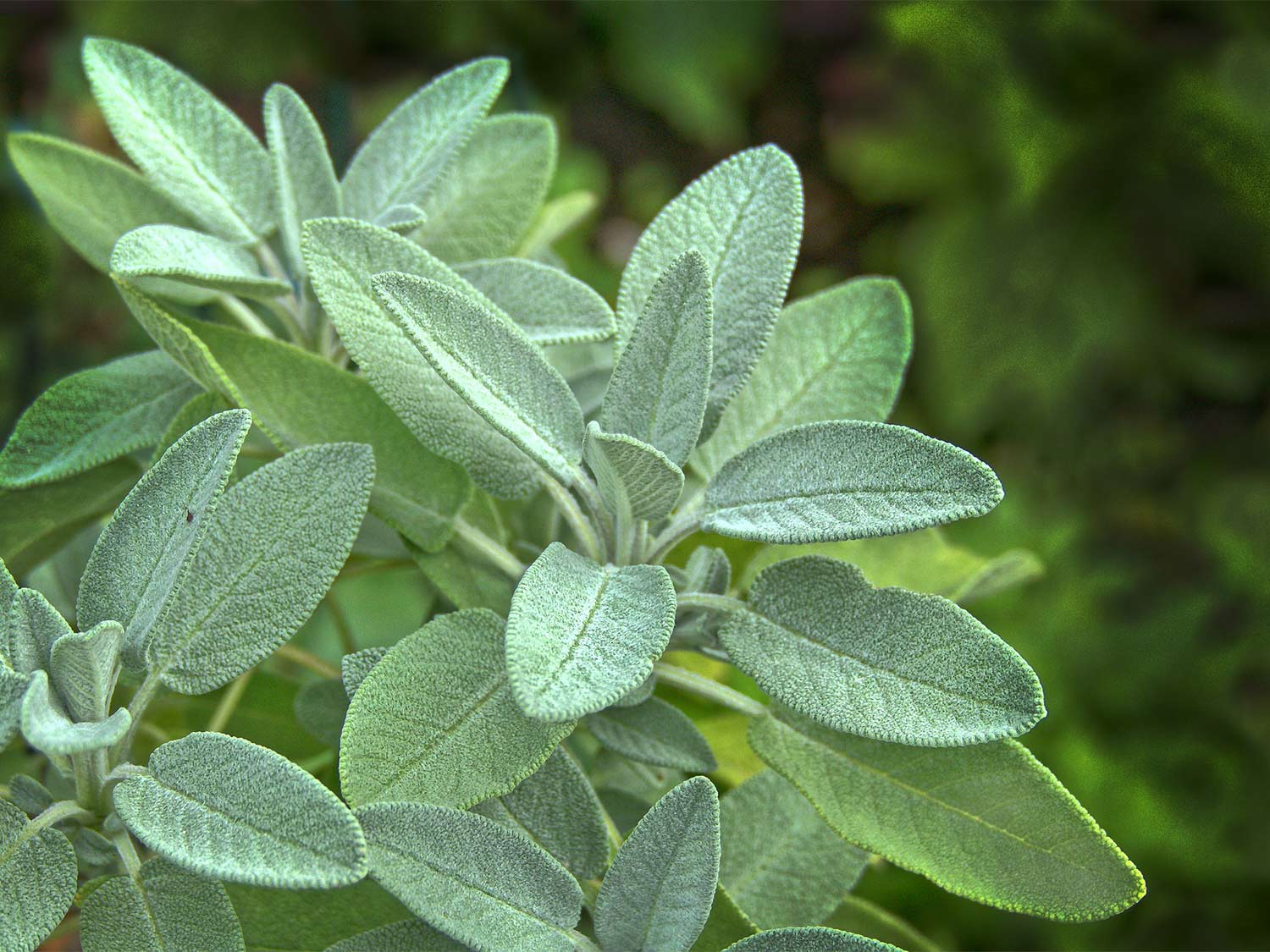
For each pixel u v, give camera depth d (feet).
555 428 1.31
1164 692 3.05
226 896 1.24
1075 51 3.48
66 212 1.48
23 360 2.33
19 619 1.22
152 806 1.20
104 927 1.23
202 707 1.48
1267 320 3.69
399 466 1.36
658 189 4.26
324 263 1.30
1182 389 3.85
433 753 1.25
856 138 3.89
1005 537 3.05
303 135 1.42
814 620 1.28
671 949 1.23
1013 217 3.65
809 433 1.28
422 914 1.21
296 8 3.37
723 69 4.04
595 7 3.77
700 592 1.34
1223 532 3.40
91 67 1.41
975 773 1.30
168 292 1.41
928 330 3.71
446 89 1.45
